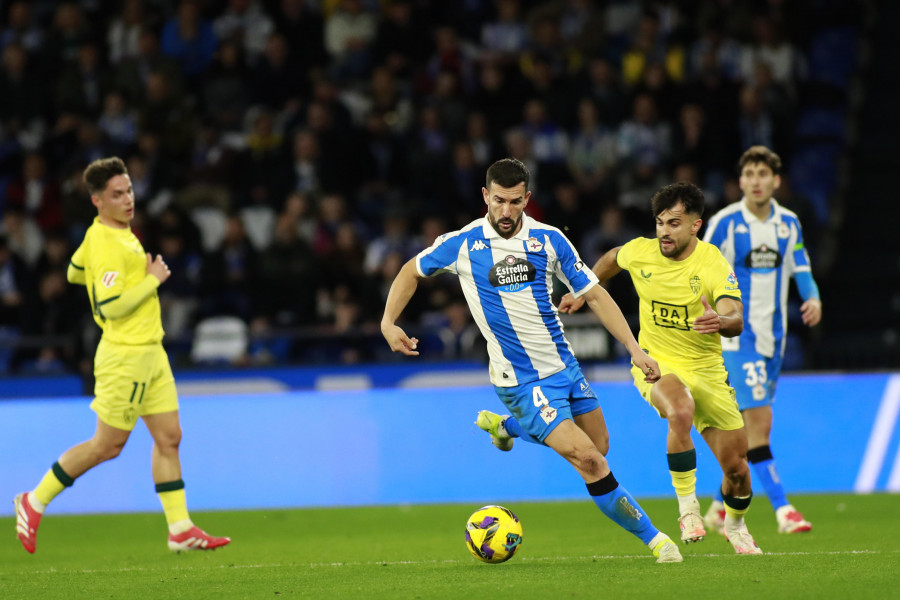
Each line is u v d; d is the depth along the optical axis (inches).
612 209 1882.4
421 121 2086.6
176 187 1985.7
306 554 1001.5
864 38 2342.5
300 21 2215.8
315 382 1561.3
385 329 804.6
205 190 1958.7
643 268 917.2
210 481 1466.5
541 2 2378.2
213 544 1002.1
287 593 703.1
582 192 2003.0
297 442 1478.8
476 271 797.9
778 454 1481.3
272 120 2103.8
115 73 2107.5
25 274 1838.1
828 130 2249.0
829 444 1485.0
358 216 2009.1
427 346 1684.3
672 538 1044.5
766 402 1090.7
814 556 842.2
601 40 2266.2
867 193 2175.2
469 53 2258.9
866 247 2113.7
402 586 721.0
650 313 923.4
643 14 2345.0
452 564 855.1
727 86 2105.1
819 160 2218.3
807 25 2373.3
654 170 2036.2
